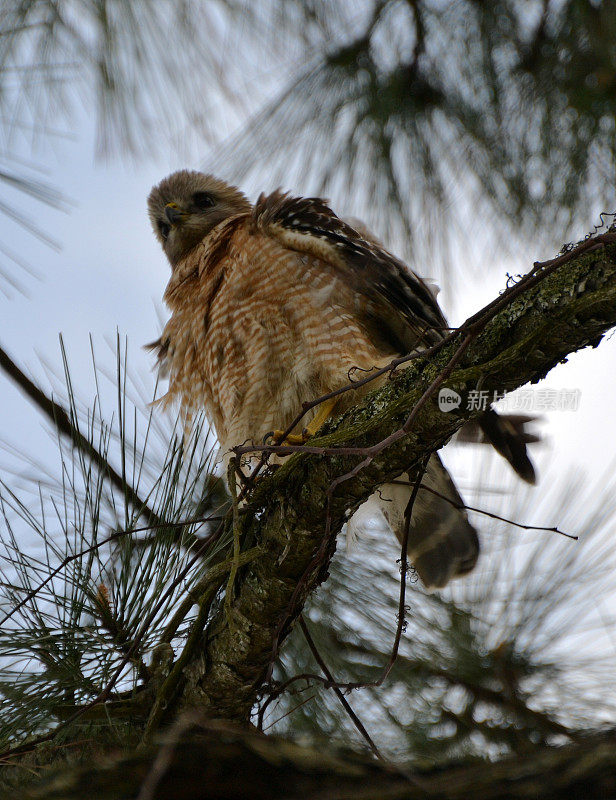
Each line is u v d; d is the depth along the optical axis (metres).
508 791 4.21
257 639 6.38
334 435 6.24
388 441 5.66
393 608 8.15
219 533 6.69
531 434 7.95
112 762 4.77
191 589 6.48
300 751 4.75
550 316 5.30
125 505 6.77
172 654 6.40
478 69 9.03
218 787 4.70
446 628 7.82
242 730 5.06
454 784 4.31
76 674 6.24
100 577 6.65
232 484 6.56
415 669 7.74
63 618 6.48
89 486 6.82
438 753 7.13
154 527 6.48
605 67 8.73
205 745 4.75
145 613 6.46
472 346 5.65
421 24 9.00
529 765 4.32
